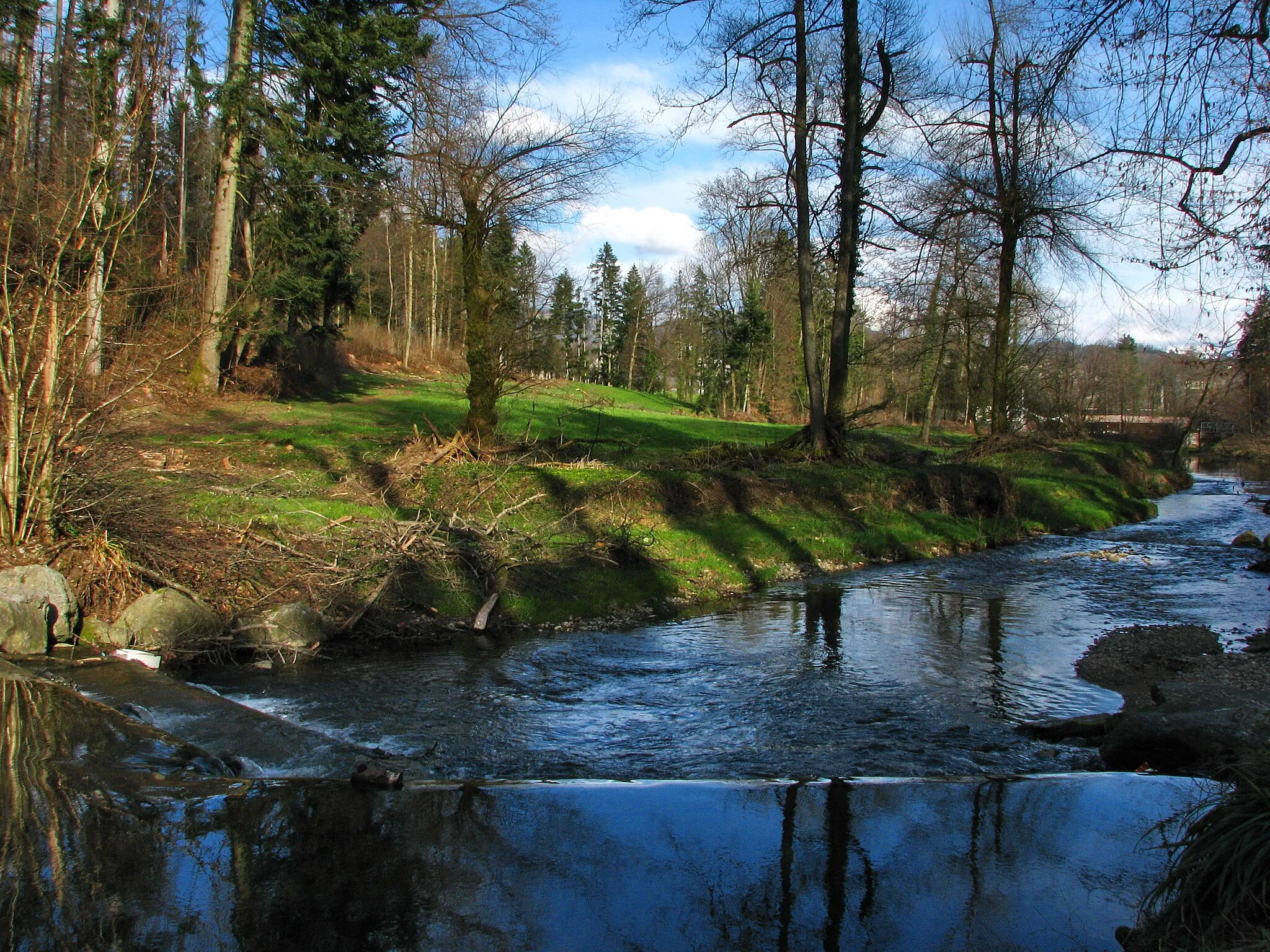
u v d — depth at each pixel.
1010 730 8.24
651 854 5.00
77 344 10.32
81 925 3.91
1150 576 17.02
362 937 3.95
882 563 18.08
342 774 6.39
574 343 89.56
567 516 15.07
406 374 42.88
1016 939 4.13
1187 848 4.29
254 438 19.56
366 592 11.41
